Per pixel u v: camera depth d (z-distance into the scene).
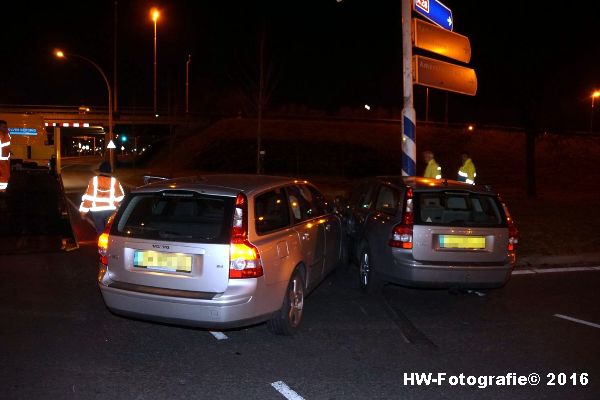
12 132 41.25
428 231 6.90
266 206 5.73
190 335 5.90
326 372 4.96
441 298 7.62
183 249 5.13
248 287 5.05
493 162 50.47
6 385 4.57
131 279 5.32
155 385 4.62
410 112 10.55
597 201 23.53
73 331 5.95
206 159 51.28
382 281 7.53
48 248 10.48
